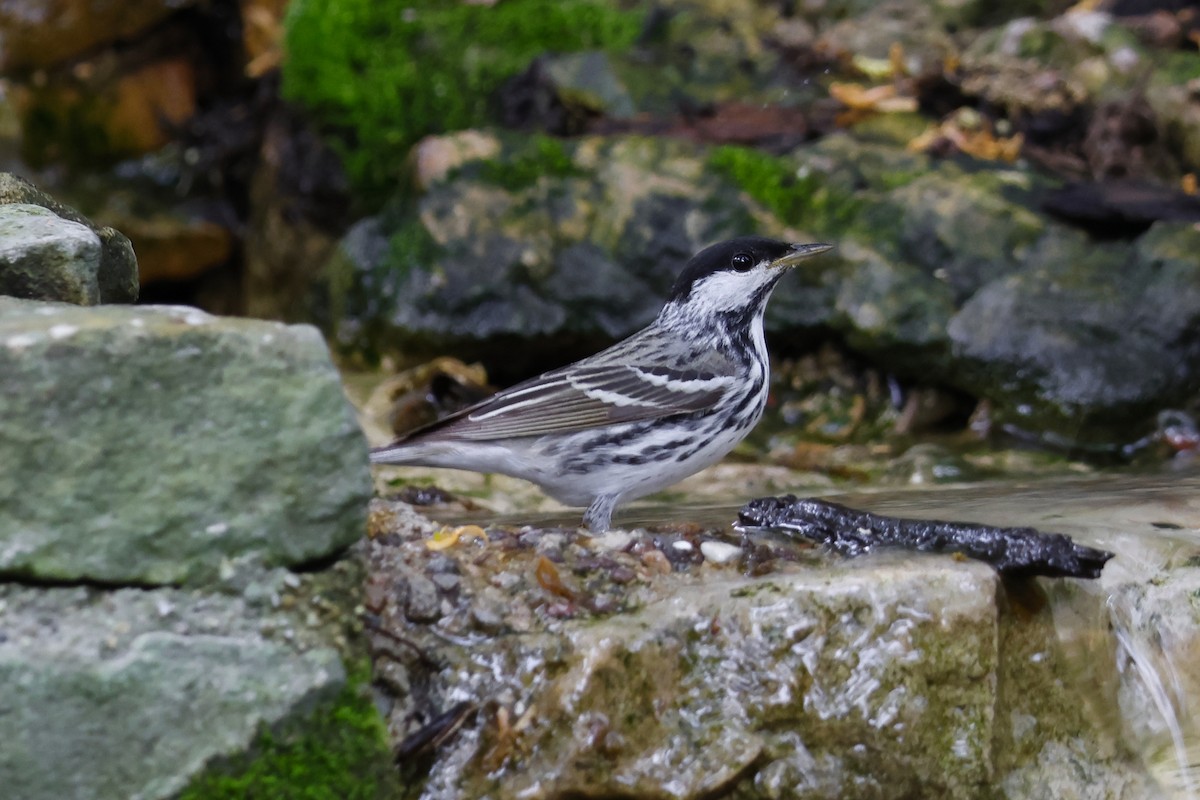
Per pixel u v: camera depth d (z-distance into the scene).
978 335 13.77
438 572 7.39
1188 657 8.24
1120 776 7.96
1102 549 8.48
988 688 7.45
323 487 6.27
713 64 17.20
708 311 10.85
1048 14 17.56
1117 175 15.54
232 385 6.15
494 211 15.25
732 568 7.91
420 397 14.63
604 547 7.95
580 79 16.59
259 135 18.64
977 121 16.42
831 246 11.01
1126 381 13.35
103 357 5.99
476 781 6.79
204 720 6.03
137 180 18.70
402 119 17.33
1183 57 15.98
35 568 5.96
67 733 5.89
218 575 6.17
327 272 16.17
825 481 12.53
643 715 7.01
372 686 6.79
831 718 7.22
